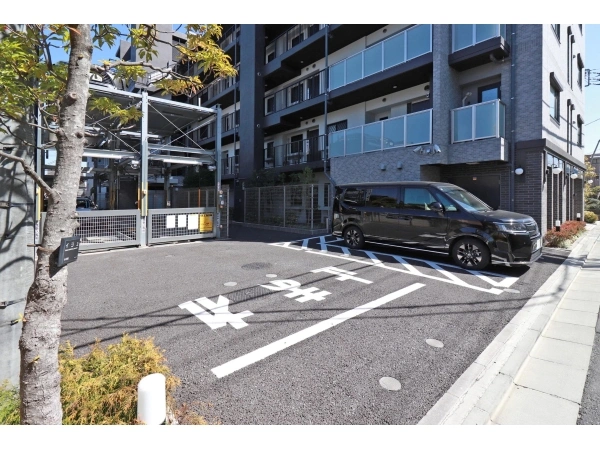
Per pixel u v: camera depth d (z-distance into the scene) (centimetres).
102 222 857
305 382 261
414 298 461
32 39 201
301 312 408
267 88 1922
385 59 1172
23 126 208
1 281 198
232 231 1306
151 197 1880
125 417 182
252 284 529
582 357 315
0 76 204
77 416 179
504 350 318
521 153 934
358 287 512
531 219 633
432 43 1034
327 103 1423
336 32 1388
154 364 225
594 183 2759
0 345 198
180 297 464
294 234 1180
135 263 691
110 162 1425
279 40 1842
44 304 146
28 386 145
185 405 211
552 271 618
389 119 1091
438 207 672
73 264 682
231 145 2148
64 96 150
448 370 280
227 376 269
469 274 592
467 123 962
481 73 1019
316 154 1498
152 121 1265
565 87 1152
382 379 266
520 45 940
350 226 849
